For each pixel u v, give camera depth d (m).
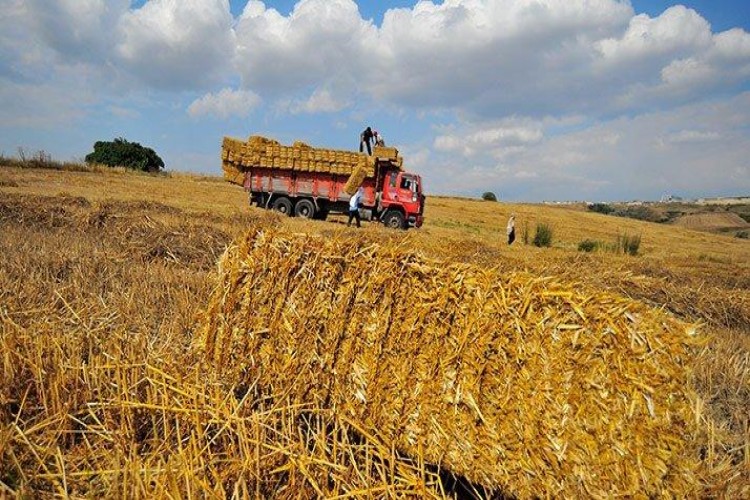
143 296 6.09
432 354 3.27
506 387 3.02
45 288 5.95
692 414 2.65
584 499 2.79
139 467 2.42
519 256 16.48
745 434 4.12
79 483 2.51
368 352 3.50
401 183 27.62
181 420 3.02
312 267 3.77
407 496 2.63
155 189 30.52
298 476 2.64
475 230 35.59
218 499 2.29
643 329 2.73
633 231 56.22
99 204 14.55
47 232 10.44
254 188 29.55
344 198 28.67
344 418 3.22
